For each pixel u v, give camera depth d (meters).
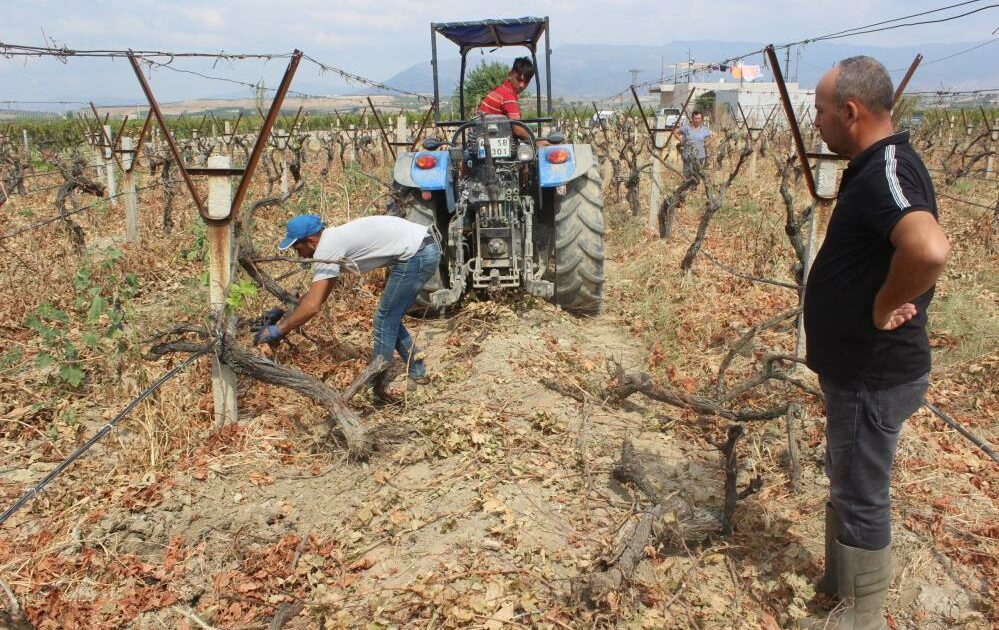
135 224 8.52
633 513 3.09
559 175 5.56
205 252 6.62
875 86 2.16
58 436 3.92
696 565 2.94
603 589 2.56
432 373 4.68
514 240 5.51
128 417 3.96
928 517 3.21
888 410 2.33
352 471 3.64
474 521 3.17
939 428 4.01
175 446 3.75
